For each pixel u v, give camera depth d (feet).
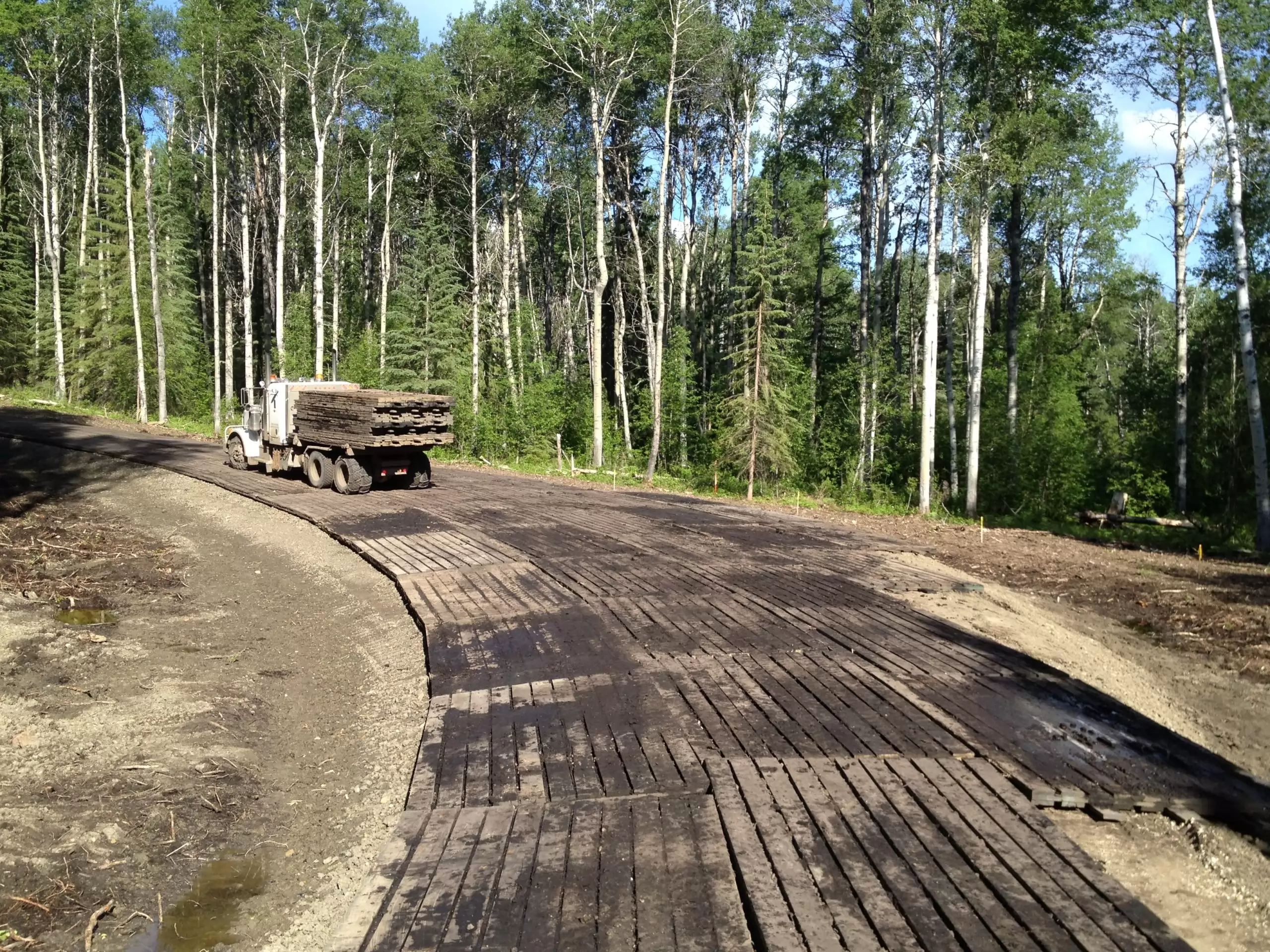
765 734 19.27
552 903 12.96
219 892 15.99
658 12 82.84
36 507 54.39
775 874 13.46
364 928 12.62
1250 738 23.18
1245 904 13.61
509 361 108.47
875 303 92.84
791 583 35.01
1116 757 18.20
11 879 15.92
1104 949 11.43
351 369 104.58
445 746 19.22
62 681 25.76
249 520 51.55
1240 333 60.18
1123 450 90.89
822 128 101.04
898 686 22.53
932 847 14.15
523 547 41.70
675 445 100.58
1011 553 49.57
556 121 104.63
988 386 97.91
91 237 128.06
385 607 34.45
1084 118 73.26
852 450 85.71
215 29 94.22
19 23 107.96
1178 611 35.99
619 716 20.58
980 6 63.46
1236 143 62.49
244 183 124.26
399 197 133.69
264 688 26.94
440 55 105.91
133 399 117.08
